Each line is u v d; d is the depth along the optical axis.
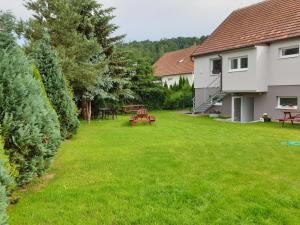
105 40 24.25
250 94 20.86
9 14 6.40
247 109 21.27
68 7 20.80
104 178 6.84
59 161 8.59
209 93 25.50
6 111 5.28
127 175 7.05
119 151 9.95
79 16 21.05
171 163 8.09
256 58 19.34
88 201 5.48
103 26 23.88
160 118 22.53
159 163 8.10
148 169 7.53
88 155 9.39
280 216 4.86
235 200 5.48
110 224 4.67
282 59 18.70
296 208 5.20
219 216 4.87
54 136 6.66
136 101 31.92
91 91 21.47
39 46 11.34
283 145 10.62
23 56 6.05
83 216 4.91
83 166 7.97
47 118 6.38
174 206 5.24
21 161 5.55
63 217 4.89
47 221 4.77
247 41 20.95
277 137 12.80
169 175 7.00
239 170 7.41
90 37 22.88
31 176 5.90
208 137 13.03
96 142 12.00
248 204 5.29
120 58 24.84
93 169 7.64
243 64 20.89
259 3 24.11
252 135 13.47
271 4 22.58
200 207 5.20
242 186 6.19
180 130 15.48
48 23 20.61
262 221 4.71
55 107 11.26
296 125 16.86
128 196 5.68
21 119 5.44
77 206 5.29
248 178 6.73
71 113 12.04
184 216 4.86
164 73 48.53
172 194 5.73
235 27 24.00
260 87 19.52
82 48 19.92
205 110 25.39
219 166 7.81
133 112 28.47
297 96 17.94
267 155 9.05
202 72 26.20
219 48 23.28
